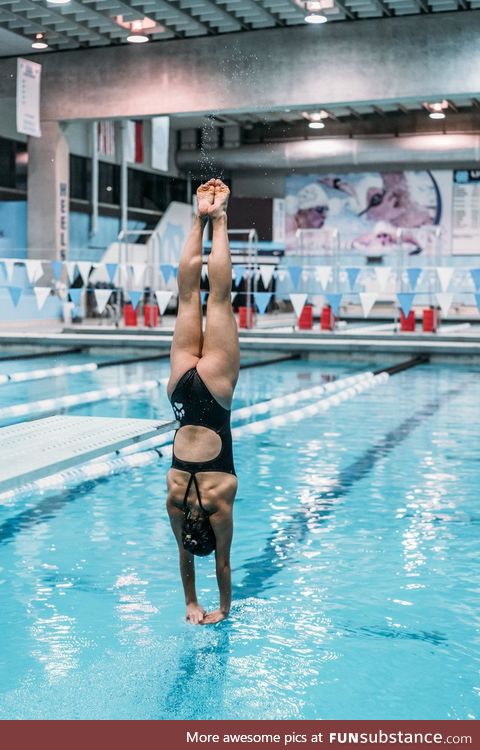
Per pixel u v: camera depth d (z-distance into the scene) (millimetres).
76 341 16312
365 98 17156
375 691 2898
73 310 20531
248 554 4383
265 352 15477
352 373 13023
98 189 25516
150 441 7336
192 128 28203
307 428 8156
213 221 3338
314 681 2973
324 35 17297
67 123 20000
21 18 16703
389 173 26906
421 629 3439
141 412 8969
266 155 25953
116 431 6148
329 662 3127
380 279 14281
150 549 4445
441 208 26516
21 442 5672
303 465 6488
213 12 16531
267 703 2809
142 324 20656
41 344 16562
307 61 17469
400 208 26922
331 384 11133
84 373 12703
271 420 8320
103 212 25328
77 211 24156
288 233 27969
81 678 2982
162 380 11664
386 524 4918
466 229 26344
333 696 2861
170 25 17672
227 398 3311
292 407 9477
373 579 4023
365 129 26453
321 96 17453
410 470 6320
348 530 4801
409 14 16688
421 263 26812
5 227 22609
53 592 3822
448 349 14688
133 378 12047
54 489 5695
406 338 16484
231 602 3711
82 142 24594
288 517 5059
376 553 4402
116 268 15594
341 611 3629
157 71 18641
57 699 2826
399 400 10102
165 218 28125
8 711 2740
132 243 26969
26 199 22938
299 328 18547
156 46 18609
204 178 28250
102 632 3389
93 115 19281
